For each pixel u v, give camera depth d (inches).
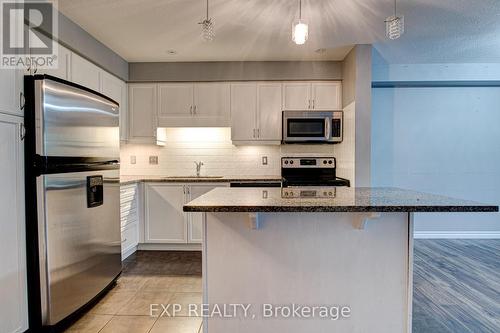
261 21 105.7
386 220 69.1
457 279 113.3
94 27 110.3
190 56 142.9
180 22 106.8
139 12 99.3
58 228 78.0
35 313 75.5
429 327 81.7
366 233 69.3
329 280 70.0
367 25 109.1
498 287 106.6
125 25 108.9
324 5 94.3
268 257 69.8
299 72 149.4
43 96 73.8
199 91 152.5
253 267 70.0
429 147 170.2
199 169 163.5
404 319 70.3
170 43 126.4
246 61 149.9
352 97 132.9
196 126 152.9
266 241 69.6
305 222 69.4
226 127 154.6
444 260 134.3
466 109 169.0
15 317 71.2
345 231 69.4
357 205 57.1
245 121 152.4
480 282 110.7
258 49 134.2
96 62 121.4
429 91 169.3
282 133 150.3
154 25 109.1
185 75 150.5
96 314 87.7
